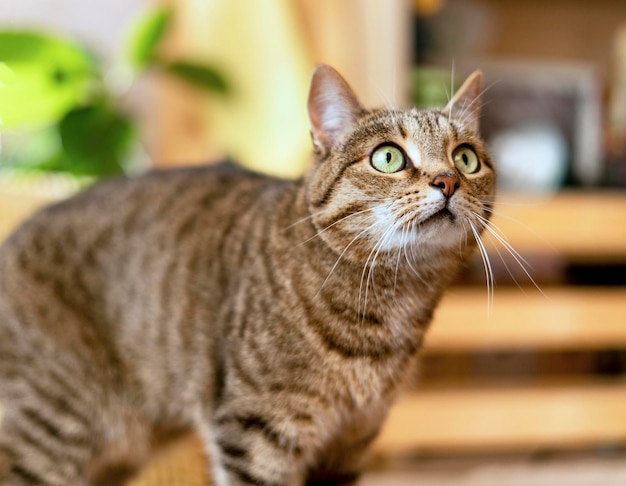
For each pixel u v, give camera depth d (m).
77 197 0.62
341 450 0.60
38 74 0.69
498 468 0.90
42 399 0.58
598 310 0.88
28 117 0.67
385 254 0.54
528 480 0.86
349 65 0.87
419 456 0.94
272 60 0.83
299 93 0.82
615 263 0.94
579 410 0.89
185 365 0.58
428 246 0.55
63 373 0.58
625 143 0.97
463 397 0.88
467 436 0.89
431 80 0.93
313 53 0.85
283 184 0.60
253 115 0.84
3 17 0.89
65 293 0.59
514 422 0.89
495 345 0.91
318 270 0.55
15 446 0.58
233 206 0.59
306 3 0.85
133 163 0.84
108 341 0.59
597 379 0.95
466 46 0.95
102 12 0.91
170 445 0.64
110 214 0.60
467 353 0.95
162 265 0.58
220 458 0.55
